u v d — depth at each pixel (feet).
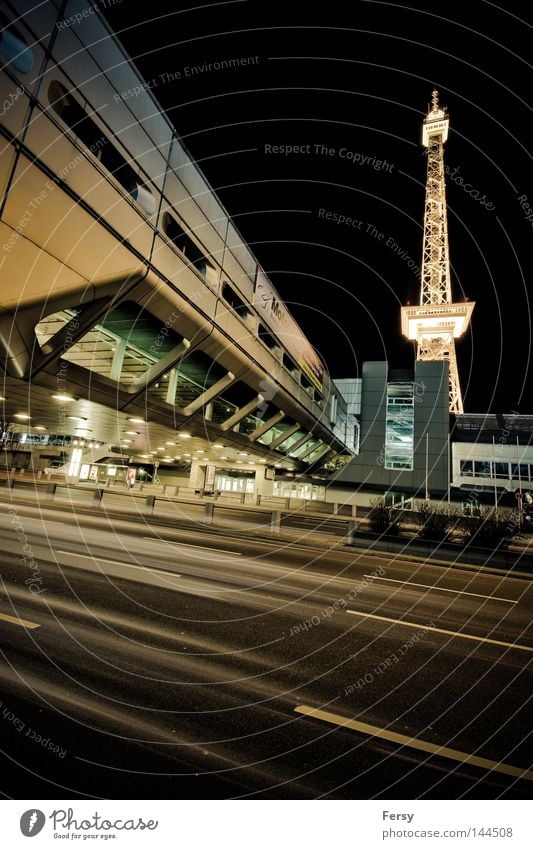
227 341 62.95
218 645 16.63
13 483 83.46
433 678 15.35
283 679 14.19
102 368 74.64
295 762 9.76
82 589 22.21
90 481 133.59
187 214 51.70
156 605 20.85
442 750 10.73
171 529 51.55
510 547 58.59
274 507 106.93
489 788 9.47
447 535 51.72
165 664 14.38
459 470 142.31
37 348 41.29
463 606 27.50
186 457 147.33
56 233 33.17
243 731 10.82
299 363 104.06
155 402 63.41
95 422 78.79
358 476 122.93
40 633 15.84
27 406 65.51
